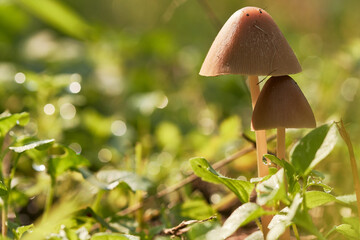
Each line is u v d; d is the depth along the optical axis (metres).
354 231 0.21
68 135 0.36
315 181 0.23
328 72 0.40
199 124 0.41
